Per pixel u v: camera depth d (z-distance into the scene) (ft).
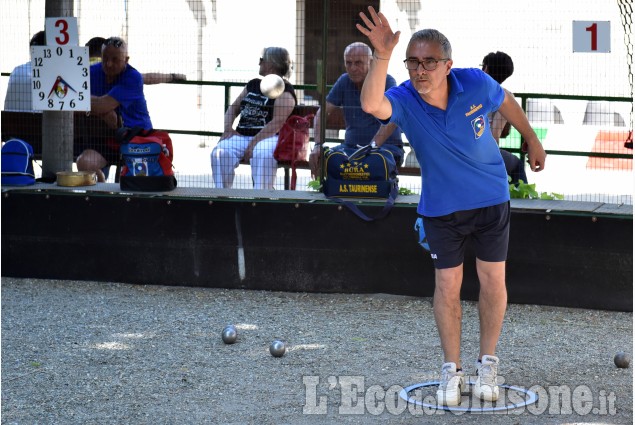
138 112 37.27
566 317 28.71
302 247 31.50
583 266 29.45
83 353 25.16
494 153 20.97
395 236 30.83
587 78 37.68
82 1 38.81
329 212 31.17
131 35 39.65
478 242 21.24
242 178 37.09
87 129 37.04
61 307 29.86
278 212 31.55
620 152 40.68
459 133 20.44
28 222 33.30
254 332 27.20
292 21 44.68
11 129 38.40
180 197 32.12
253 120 37.35
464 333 27.14
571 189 41.50
